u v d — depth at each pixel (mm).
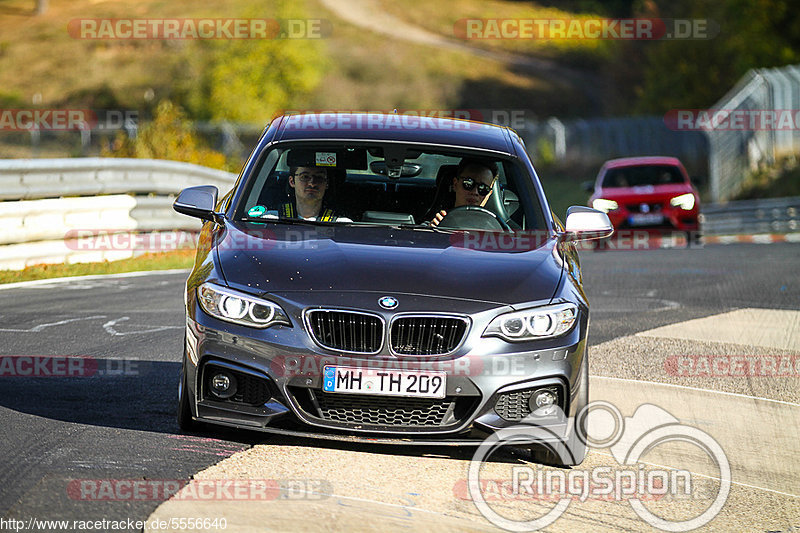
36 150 139625
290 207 19719
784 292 40875
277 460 16359
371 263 17219
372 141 20672
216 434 17562
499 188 20656
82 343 25219
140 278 39188
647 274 46781
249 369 16297
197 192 19484
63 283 36469
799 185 110438
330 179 20234
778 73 121188
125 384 21031
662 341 29469
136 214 46500
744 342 29781
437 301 16453
